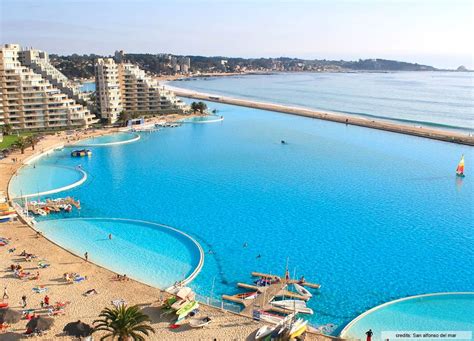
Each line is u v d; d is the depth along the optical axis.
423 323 55.88
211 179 124.25
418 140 188.50
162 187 115.75
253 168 137.38
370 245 80.19
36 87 182.50
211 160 148.00
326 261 73.69
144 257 73.94
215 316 54.56
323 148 170.50
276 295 61.16
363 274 69.25
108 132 191.88
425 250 78.19
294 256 75.50
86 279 62.75
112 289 60.12
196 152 160.62
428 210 99.50
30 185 114.25
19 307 54.94
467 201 106.12
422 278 68.25
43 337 48.72
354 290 64.38
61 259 69.12
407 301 61.12
